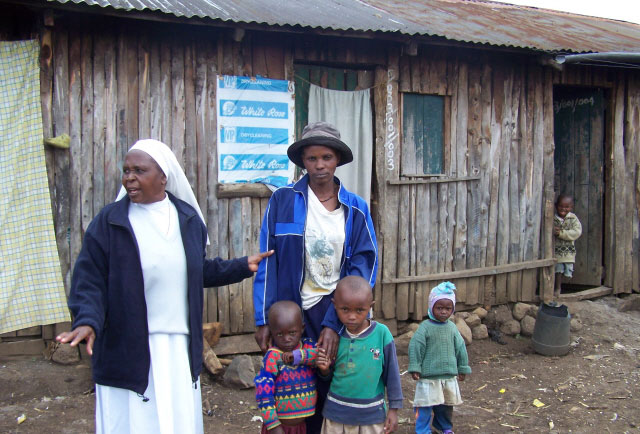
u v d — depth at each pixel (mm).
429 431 3973
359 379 2721
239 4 5277
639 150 7539
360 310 2611
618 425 4309
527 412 4551
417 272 6195
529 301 6895
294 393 2689
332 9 5965
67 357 4773
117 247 2344
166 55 5000
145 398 2402
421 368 3936
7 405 4277
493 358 5863
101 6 4168
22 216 4598
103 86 4801
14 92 4578
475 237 6512
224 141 5230
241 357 4984
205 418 4281
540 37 6711
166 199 2545
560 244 7086
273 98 5406
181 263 2467
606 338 6340
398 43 5809
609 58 6266
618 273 7477
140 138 4930
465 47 5887
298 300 2750
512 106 6625
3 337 4770
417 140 6164
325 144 2670
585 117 7523
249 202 5402
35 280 4629
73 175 4758
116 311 2340
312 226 2736
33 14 4656
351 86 5840
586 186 7559
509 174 6668
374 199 5988
